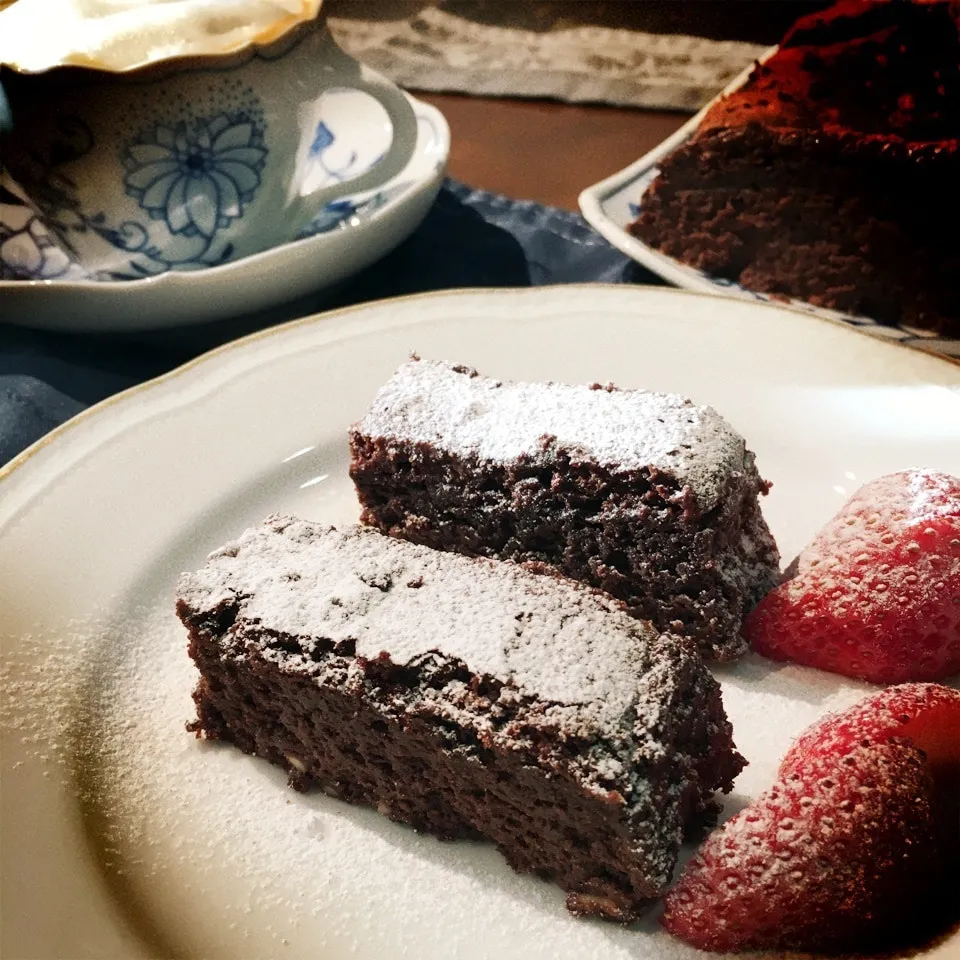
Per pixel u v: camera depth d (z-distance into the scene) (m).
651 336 0.25
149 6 0.23
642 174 0.30
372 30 0.38
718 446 0.20
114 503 0.22
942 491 0.19
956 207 0.24
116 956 0.15
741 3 0.35
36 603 0.20
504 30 0.37
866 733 0.16
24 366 0.26
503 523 0.21
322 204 0.27
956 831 0.16
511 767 0.16
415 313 0.26
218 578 0.18
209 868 0.17
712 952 0.15
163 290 0.24
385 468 0.21
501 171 0.32
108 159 0.23
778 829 0.15
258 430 0.24
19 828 0.17
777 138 0.26
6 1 0.24
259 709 0.18
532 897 0.16
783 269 0.27
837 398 0.23
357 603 0.18
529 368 0.25
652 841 0.15
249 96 0.23
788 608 0.19
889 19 0.28
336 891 0.16
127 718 0.19
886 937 0.15
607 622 0.17
